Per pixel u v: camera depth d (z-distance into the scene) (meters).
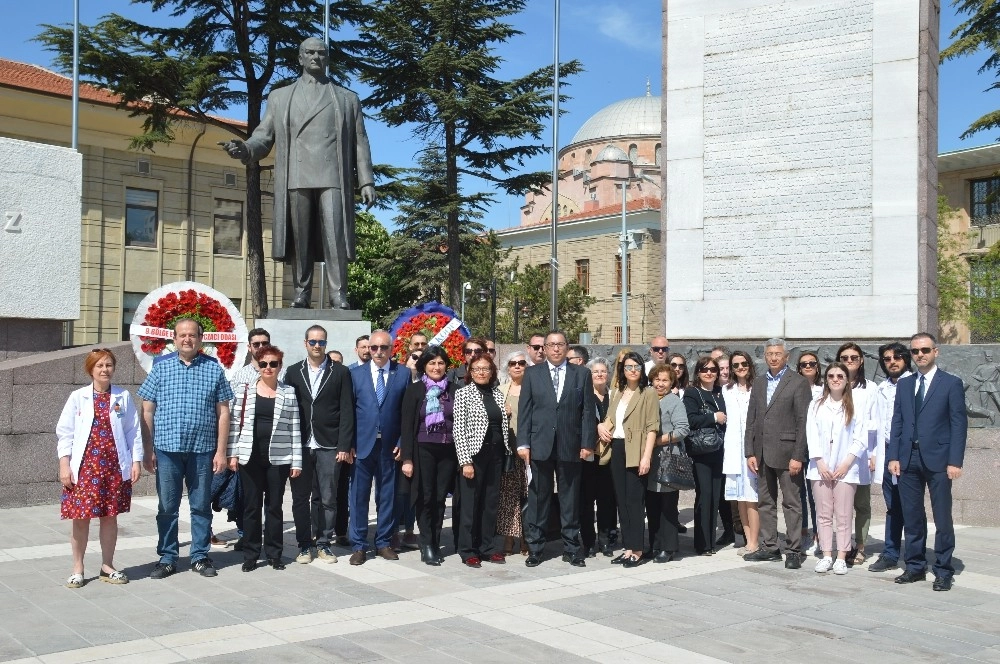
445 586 7.34
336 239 11.97
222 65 27.05
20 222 11.77
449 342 11.99
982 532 10.12
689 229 13.01
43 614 6.28
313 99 11.98
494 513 8.43
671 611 6.60
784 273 12.38
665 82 13.27
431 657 5.38
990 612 6.68
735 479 8.88
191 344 7.69
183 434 7.55
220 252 39.44
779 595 7.18
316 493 8.67
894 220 11.71
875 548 9.38
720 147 12.87
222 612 6.39
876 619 6.44
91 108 35.09
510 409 8.98
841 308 11.98
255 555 7.83
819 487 8.20
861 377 8.40
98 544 8.80
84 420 7.15
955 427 7.48
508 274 46.78
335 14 28.17
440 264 44.69
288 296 41.47
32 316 11.85
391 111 31.86
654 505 8.67
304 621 6.17
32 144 11.92
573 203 62.81
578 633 5.95
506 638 5.80
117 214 36.59
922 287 11.52
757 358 12.05
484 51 31.70
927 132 11.69
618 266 53.25
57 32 24.36
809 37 12.31
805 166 12.29
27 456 10.99
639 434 8.33
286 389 7.98
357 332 11.89
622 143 64.56
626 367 8.49
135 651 5.43
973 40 27.36
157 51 25.66
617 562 8.45
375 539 8.56
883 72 11.84
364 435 8.38
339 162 12.02
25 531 9.41
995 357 10.57
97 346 12.01
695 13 13.12
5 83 32.84
